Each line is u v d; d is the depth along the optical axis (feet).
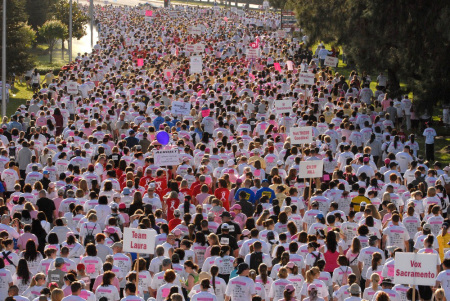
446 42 166.71
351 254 80.64
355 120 157.17
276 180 105.50
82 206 94.48
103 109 166.30
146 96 179.22
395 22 172.35
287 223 87.92
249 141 137.39
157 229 88.02
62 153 119.96
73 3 428.97
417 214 99.14
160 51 301.43
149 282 74.33
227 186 106.83
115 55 281.74
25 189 102.47
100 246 80.12
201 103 174.29
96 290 68.90
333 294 70.85
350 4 190.49
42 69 318.24
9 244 78.84
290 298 65.31
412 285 74.64
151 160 116.47
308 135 118.83
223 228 83.51
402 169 125.49
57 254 79.05
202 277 71.67
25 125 159.63
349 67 310.04
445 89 169.37
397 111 181.37
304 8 232.73
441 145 179.73
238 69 239.71
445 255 80.79
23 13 281.74
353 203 98.02
